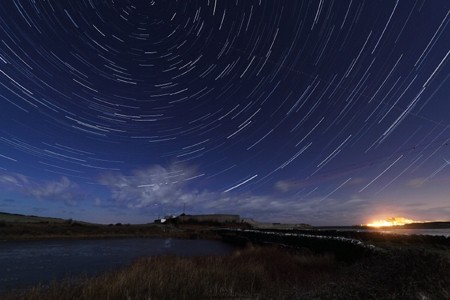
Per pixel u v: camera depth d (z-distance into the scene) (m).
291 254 23.78
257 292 10.23
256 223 145.62
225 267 14.63
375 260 10.53
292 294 8.40
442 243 21.25
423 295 6.45
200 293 10.16
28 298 9.98
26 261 27.22
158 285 10.34
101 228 81.12
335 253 19.58
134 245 49.66
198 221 134.00
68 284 11.42
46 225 73.12
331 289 7.84
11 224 63.47
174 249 42.53
